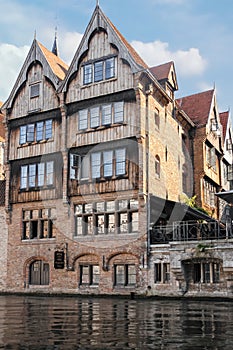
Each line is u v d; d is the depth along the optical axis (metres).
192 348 6.27
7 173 28.30
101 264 24.17
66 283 25.14
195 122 31.31
